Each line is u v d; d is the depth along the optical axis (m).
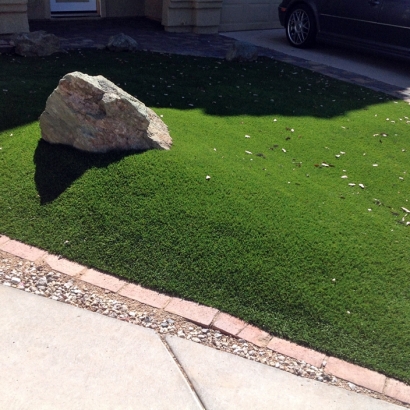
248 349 2.92
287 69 8.43
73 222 3.81
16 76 6.63
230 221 3.74
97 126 4.29
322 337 3.01
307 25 10.03
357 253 3.59
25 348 2.78
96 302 3.18
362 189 4.55
